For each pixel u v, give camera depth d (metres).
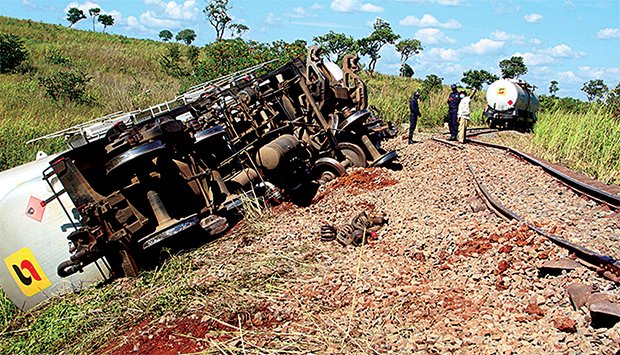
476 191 10.83
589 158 16.52
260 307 6.71
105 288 9.01
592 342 4.92
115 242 8.95
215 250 9.28
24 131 21.14
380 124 15.19
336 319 6.13
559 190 11.16
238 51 27.72
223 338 6.11
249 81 12.61
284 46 27.67
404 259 7.66
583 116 20.64
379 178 12.54
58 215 9.39
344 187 12.11
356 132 13.77
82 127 11.66
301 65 13.34
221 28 77.50
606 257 6.09
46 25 72.94
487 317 5.67
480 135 24.94
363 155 13.30
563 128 19.80
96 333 7.27
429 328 5.64
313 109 13.21
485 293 6.24
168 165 9.54
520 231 7.56
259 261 8.13
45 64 44.91
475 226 8.25
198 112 11.25
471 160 15.25
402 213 9.74
